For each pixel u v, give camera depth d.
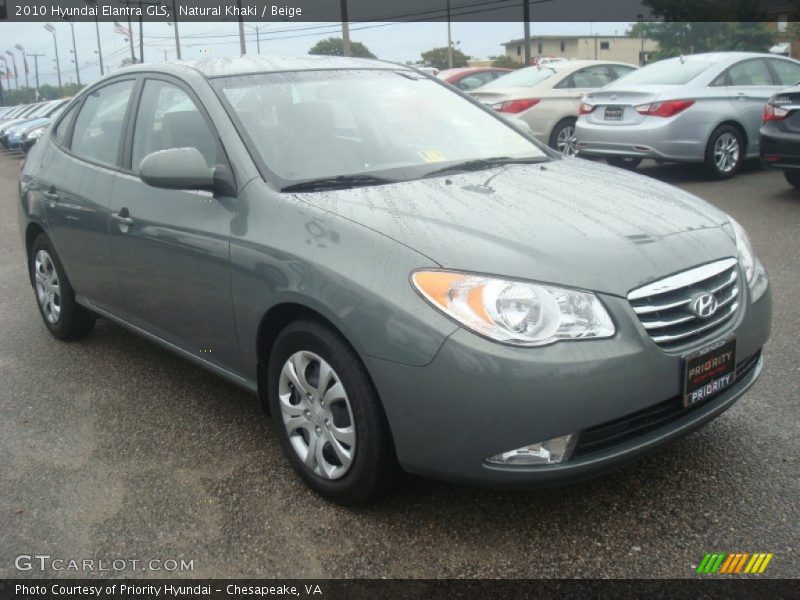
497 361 2.35
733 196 8.57
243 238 3.05
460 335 2.39
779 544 2.57
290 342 2.94
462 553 2.62
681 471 3.04
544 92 11.23
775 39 38.53
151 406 3.93
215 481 3.16
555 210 2.89
